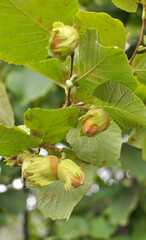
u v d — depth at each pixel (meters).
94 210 1.54
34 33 0.41
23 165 0.40
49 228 2.02
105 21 0.44
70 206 0.44
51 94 0.90
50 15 0.39
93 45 0.38
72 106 0.39
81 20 0.44
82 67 0.40
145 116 0.40
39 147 0.43
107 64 0.39
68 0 0.38
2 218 1.31
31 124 0.40
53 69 0.45
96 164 0.47
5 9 0.38
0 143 0.40
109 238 1.35
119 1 0.50
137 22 0.92
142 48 0.48
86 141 0.47
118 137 0.47
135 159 1.02
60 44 0.36
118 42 0.46
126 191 1.32
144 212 1.30
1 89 0.59
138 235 1.25
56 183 0.45
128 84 0.40
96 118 0.39
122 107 0.40
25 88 0.79
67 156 0.46
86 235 1.50
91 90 0.42
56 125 0.41
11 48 0.42
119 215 1.23
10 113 0.45
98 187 1.49
